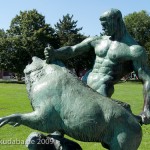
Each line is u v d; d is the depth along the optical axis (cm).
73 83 468
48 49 487
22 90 3203
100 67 508
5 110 1733
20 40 4962
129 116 468
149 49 5456
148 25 6550
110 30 492
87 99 459
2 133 1155
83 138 460
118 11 492
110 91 507
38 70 488
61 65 489
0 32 5338
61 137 491
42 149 479
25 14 5197
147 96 480
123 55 491
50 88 465
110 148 465
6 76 6244
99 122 454
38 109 464
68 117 455
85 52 529
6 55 4944
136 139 472
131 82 5109
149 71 490
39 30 4994
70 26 5222
